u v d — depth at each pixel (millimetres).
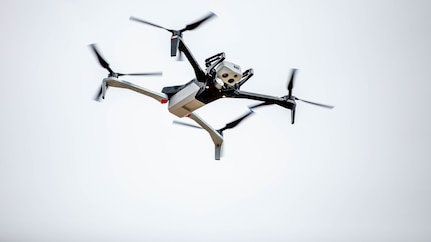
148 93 7289
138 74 7262
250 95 6617
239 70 5668
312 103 7121
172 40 5738
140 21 5945
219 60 5797
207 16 5605
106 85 7258
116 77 7246
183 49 5891
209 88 6340
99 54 7105
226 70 5547
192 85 6750
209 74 6133
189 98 6766
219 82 6105
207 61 6137
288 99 6957
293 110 7012
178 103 7012
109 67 7203
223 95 6426
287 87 6969
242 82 6379
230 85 5906
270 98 6816
